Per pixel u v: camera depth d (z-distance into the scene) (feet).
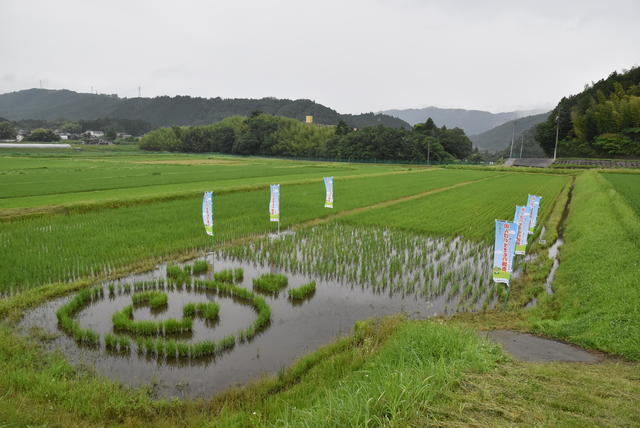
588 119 326.24
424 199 124.06
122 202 94.53
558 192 146.00
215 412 25.50
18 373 27.61
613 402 20.31
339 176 195.11
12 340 33.47
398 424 17.72
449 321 39.93
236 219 84.17
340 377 27.61
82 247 60.08
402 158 378.73
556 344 33.09
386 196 126.82
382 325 37.68
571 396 20.76
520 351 31.04
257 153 468.75
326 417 18.57
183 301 45.32
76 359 32.37
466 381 22.53
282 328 39.14
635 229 62.49
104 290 47.24
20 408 22.99
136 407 25.41
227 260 60.18
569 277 50.01
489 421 18.13
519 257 62.90
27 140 555.28
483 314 42.01
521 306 44.50
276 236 73.77
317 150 419.74
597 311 37.32
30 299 42.24
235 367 32.04
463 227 83.41
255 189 134.10
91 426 22.95
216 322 40.27
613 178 173.17
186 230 72.95
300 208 99.86
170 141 502.79
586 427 17.60
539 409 19.26
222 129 486.79
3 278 47.65
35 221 75.77
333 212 97.19
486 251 66.74
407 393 19.70
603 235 63.10
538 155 484.33
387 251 65.92
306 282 52.08
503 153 521.65
